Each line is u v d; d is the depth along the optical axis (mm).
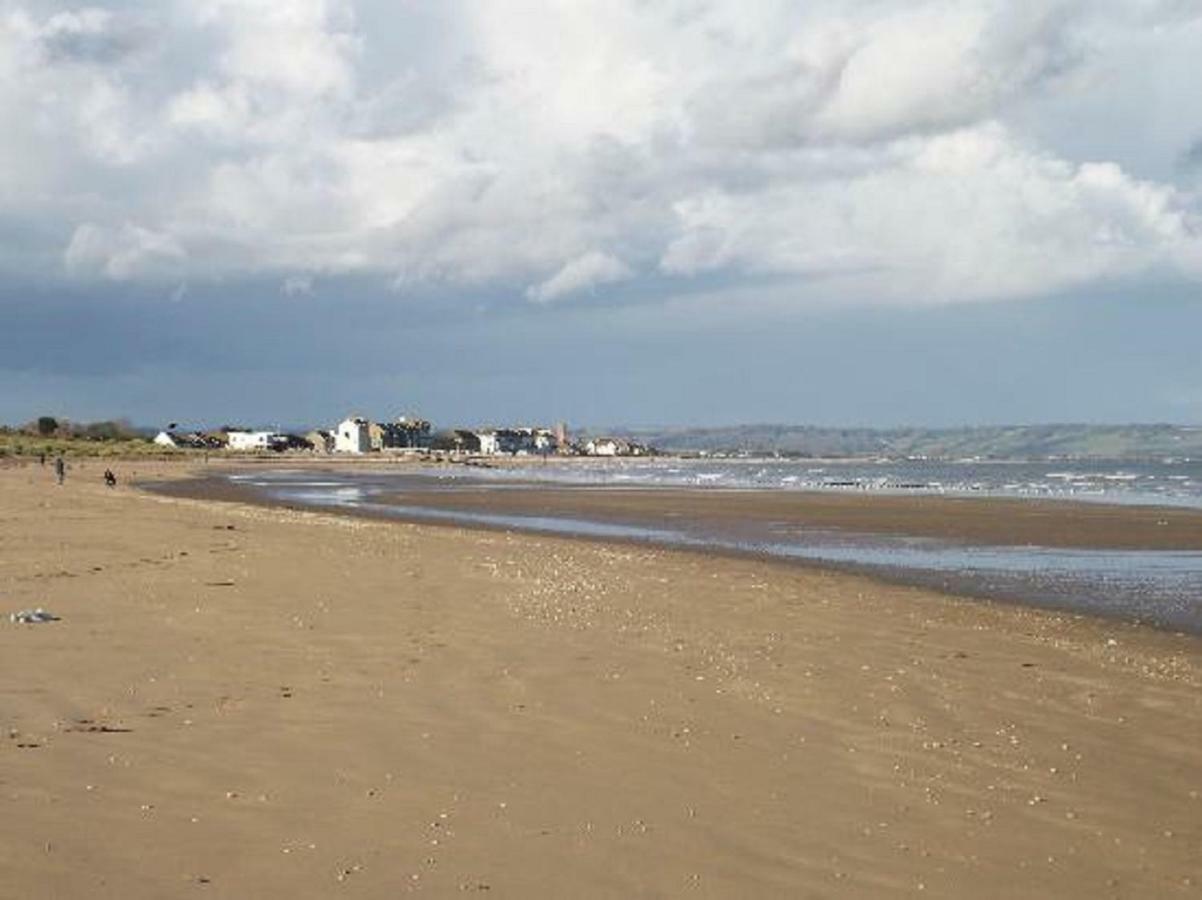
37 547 26375
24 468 112875
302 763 8969
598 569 25000
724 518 50188
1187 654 16625
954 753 10141
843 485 100125
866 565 29984
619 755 9586
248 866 6766
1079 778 9516
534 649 14219
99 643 13680
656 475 134125
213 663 12727
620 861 7137
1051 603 22766
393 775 8750
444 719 10547
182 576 20859
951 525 45562
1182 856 7758
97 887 6324
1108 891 7074
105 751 9062
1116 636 18375
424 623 16031
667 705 11445
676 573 24984
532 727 10383
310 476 114188
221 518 39938
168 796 8008
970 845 7777
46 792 7949
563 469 167750
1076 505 61312
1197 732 11320
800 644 15492
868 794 8812
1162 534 40906
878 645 15758
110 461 147500
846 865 7270
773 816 8164
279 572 21984
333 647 13945
